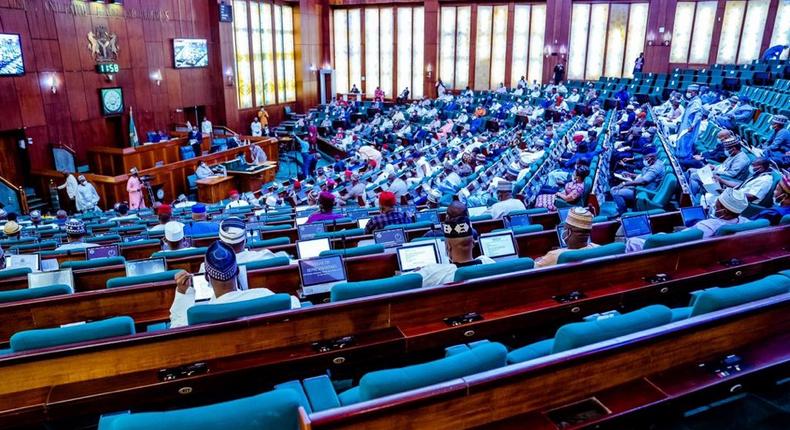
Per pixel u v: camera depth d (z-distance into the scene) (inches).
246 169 740.7
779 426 106.0
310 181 645.3
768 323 117.9
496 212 273.1
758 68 750.5
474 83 1069.1
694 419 108.2
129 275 194.9
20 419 104.9
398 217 234.1
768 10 850.1
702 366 109.9
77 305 158.4
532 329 152.5
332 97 1141.7
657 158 381.4
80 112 708.7
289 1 1043.9
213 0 880.9
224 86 915.4
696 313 118.1
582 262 152.8
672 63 940.0
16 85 629.3
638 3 938.1
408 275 140.4
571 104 802.8
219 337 119.7
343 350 124.6
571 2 962.7
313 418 77.5
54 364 109.5
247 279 162.4
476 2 1027.3
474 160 486.0
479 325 137.3
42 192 657.6
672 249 166.1
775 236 188.9
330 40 1136.2
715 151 419.5
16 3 621.0
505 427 92.0
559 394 97.2
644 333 102.6
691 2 903.7
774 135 404.2
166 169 681.6
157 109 817.5
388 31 1093.8
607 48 974.4
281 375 121.5
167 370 116.3
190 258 205.0
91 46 709.9
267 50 1014.4
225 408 75.5
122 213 521.3
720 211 207.9
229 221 187.6
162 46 814.5
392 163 597.9
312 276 162.2
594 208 306.5
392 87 1117.7
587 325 104.4
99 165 697.6
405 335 131.1
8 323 152.6
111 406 109.9
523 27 1014.4
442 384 86.7
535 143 523.5
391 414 82.4
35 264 234.7
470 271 142.6
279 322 123.6
